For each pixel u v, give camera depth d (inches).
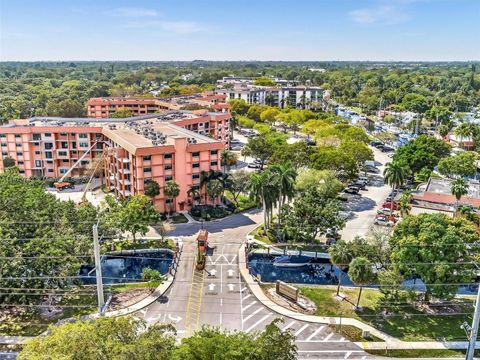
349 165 4901.6
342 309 2687.0
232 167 6058.1
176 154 4274.1
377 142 7677.2
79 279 2982.3
